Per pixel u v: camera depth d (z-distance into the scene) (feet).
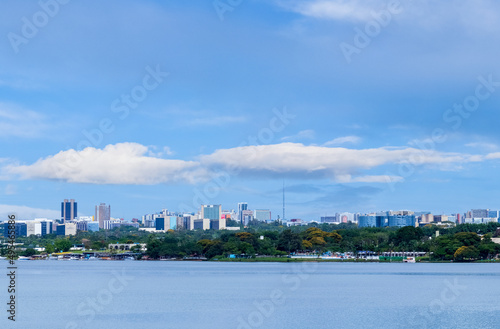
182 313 503.61
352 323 455.63
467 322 461.37
